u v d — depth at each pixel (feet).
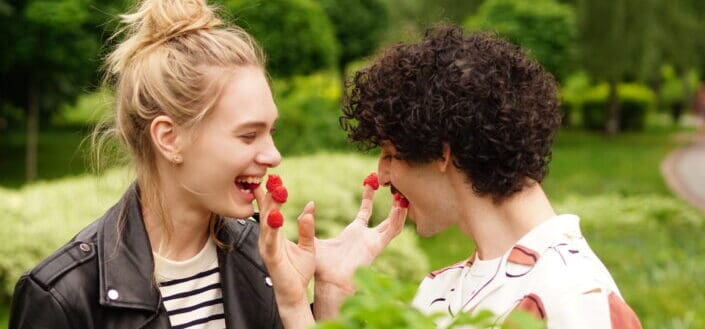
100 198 9.79
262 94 5.65
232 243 6.17
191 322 5.99
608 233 33.30
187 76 5.51
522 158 5.16
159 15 5.71
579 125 92.53
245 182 5.76
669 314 21.42
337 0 70.69
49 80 48.29
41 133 66.95
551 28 59.57
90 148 6.55
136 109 5.67
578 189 49.83
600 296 4.76
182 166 5.66
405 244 22.33
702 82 126.11
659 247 30.22
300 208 22.95
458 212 5.48
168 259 5.94
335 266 6.49
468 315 3.75
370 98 5.47
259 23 44.16
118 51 5.90
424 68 5.27
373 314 3.60
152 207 5.87
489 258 5.32
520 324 3.82
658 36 69.97
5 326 18.97
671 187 53.57
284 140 43.70
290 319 5.84
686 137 91.04
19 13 44.47
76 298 5.53
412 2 75.10
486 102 5.14
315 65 46.60
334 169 28.35
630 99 90.84
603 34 68.54
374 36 72.08
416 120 5.20
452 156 5.30
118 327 5.63
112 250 5.70
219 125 5.55
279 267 5.70
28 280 5.55
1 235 20.21
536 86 5.32
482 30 5.85
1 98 49.55
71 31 45.11
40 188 24.08
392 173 5.59
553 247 5.03
